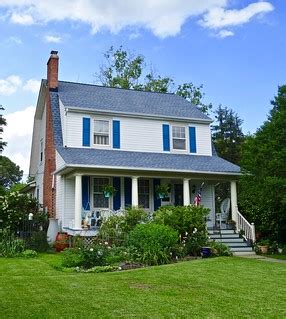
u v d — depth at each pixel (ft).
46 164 79.10
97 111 72.54
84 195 68.59
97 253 44.47
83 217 66.44
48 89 80.02
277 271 39.88
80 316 22.93
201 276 36.47
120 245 55.11
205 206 78.33
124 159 67.62
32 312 23.80
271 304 25.88
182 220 55.98
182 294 28.86
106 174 64.03
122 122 74.79
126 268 43.16
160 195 72.49
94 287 31.40
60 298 27.48
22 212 66.33
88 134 71.82
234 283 33.12
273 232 65.98
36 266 44.27
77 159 62.69
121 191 71.46
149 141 76.23
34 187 96.63
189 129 79.87
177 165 69.00
